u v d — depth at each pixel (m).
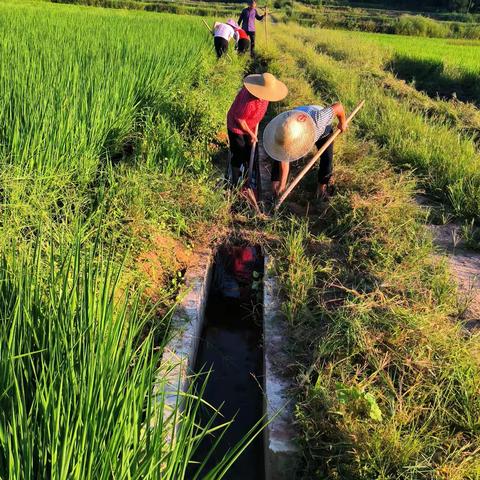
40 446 2.09
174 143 6.00
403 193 5.47
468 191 5.78
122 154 6.27
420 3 58.31
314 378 3.23
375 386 3.07
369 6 59.69
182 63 10.03
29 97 5.51
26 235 3.67
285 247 4.65
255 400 3.71
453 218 5.57
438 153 6.69
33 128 5.03
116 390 2.38
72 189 4.55
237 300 4.70
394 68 17.83
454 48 22.64
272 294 4.14
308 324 3.70
